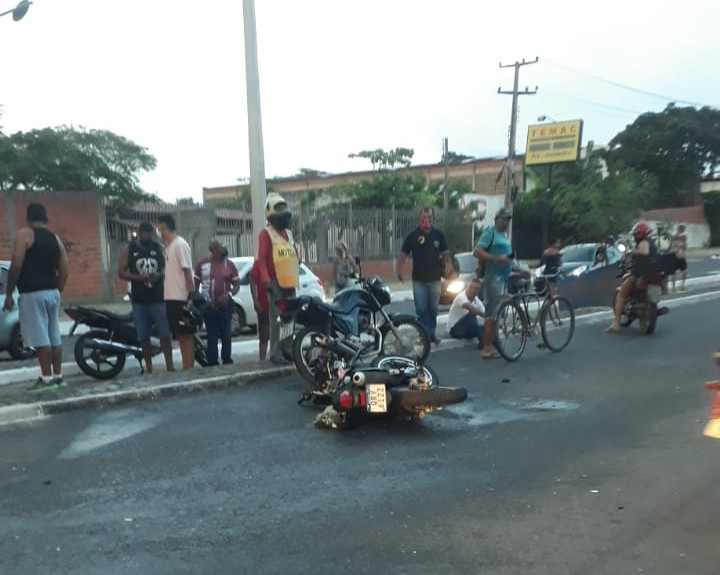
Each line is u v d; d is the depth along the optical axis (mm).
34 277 7027
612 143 64125
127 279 8430
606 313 13359
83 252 19797
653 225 46469
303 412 6750
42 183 29812
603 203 41375
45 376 7184
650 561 3701
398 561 3750
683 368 8430
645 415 6484
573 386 7672
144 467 5234
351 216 24844
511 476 5004
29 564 3752
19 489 4812
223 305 8953
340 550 3889
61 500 4617
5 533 4133
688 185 62562
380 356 7023
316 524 4234
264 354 9203
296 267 8406
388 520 4281
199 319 8648
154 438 5930
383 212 25672
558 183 42750
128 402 7086
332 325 7617
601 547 3871
